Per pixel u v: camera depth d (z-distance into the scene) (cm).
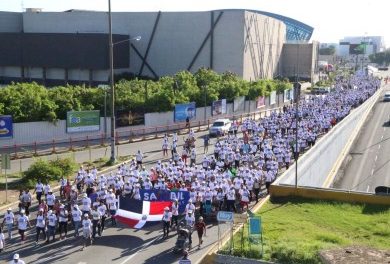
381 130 7494
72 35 9212
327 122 5656
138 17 9806
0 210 2881
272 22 11406
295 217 2703
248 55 9644
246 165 3575
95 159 4234
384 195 2922
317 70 15338
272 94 8644
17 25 10650
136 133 5509
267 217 2678
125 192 2958
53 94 5103
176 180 3122
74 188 2942
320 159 4641
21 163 4031
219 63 9438
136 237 2509
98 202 2572
